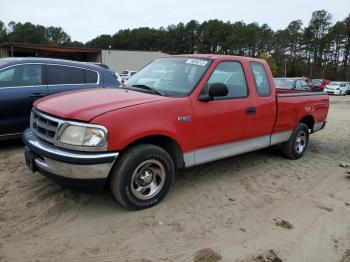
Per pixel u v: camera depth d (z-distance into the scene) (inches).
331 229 159.2
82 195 174.1
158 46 4827.8
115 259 128.5
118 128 146.5
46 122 154.6
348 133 394.0
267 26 4313.5
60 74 267.3
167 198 178.1
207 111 179.9
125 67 2103.8
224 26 4367.6
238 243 143.1
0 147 255.6
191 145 175.9
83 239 139.3
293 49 4020.7
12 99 242.1
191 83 181.2
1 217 151.1
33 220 150.4
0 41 4498.0
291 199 189.0
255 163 247.6
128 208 159.9
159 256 131.8
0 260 123.7
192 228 152.0
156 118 158.6
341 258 137.9
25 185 183.8
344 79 3644.2
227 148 197.8
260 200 184.9
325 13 3892.7
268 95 220.2
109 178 157.6
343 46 3794.3
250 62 213.0
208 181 205.8
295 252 139.7
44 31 4904.0
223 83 189.3
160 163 164.1
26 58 261.7
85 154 142.4
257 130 214.2
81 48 1921.8
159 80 193.8
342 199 193.5
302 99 253.3
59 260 126.0
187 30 4645.7
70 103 158.6
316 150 300.4
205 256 133.3
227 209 171.8
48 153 146.8
